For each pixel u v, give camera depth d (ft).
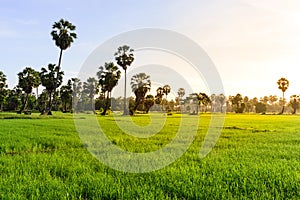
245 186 22.66
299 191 21.52
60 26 176.14
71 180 24.26
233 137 64.39
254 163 31.42
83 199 20.08
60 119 133.49
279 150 42.78
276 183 23.88
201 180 23.91
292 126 108.99
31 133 64.18
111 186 22.09
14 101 301.43
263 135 69.51
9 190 21.03
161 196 19.98
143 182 23.73
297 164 31.48
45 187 22.04
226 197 20.34
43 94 284.20
